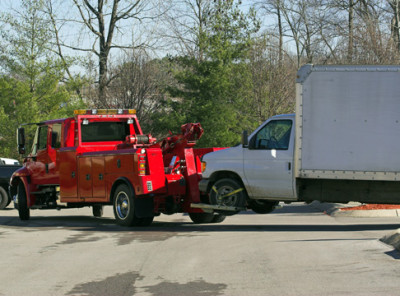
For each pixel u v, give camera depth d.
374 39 24.31
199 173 14.68
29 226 15.28
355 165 11.88
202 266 8.48
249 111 30.02
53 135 16.52
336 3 32.28
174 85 37.78
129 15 46.91
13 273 8.29
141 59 38.00
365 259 8.51
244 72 30.30
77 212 20.83
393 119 11.70
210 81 31.94
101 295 6.92
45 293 7.07
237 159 13.33
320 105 12.02
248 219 16.47
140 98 36.75
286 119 12.87
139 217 13.99
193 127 14.55
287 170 12.69
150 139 16.25
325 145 12.02
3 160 30.80
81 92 41.88
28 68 35.16
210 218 15.46
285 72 29.03
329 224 14.21
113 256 9.56
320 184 12.60
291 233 12.05
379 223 14.13
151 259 9.19
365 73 11.80
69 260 9.25
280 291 6.84
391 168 11.72
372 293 6.61
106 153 14.69
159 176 14.06
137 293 6.98
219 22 32.66
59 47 44.81
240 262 8.67
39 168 17.05
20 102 34.38
